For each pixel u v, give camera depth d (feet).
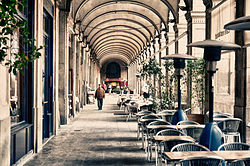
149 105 41.88
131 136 30.83
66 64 39.73
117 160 21.08
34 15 22.08
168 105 39.50
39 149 23.82
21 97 20.66
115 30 92.27
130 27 82.84
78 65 57.98
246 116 22.75
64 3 38.58
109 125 39.24
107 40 114.21
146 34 82.74
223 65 29.37
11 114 18.34
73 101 48.37
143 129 24.93
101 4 57.47
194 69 33.01
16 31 18.37
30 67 22.11
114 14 72.08
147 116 27.02
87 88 80.79
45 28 28.17
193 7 35.96
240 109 23.11
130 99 56.08
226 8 26.86
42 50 24.44
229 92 29.35
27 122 21.97
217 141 15.69
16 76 19.25
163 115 29.78
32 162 20.36
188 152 13.62
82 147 25.41
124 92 131.95
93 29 77.56
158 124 22.84
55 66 31.22
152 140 20.74
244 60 22.66
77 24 54.29
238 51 23.40
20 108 20.48
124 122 42.42
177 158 12.57
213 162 11.50
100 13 65.82
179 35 44.88
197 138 21.25
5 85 15.35
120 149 24.64
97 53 132.67
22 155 20.01
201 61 32.04
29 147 22.09
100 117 48.67
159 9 54.24
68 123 41.06
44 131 28.32
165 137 17.81
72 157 21.90
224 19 27.17
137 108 43.32
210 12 29.89
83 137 30.25
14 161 17.85
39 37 22.95
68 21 39.83
